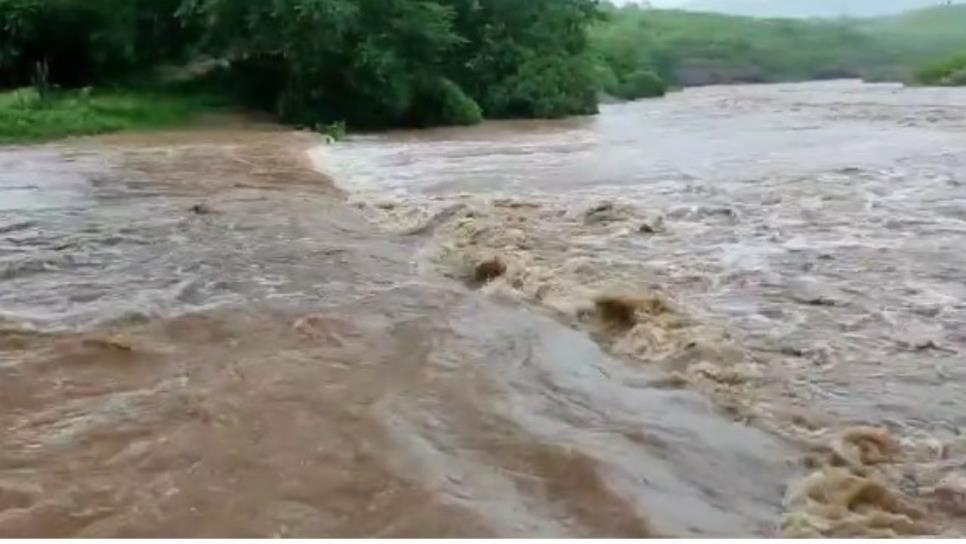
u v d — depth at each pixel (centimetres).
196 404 596
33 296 866
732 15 10050
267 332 748
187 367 669
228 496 482
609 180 1648
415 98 3425
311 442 540
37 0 3309
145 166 1942
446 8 3525
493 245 1062
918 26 10406
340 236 1160
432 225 1216
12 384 639
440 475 500
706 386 642
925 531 454
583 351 708
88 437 553
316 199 1470
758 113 3456
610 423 572
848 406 607
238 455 526
